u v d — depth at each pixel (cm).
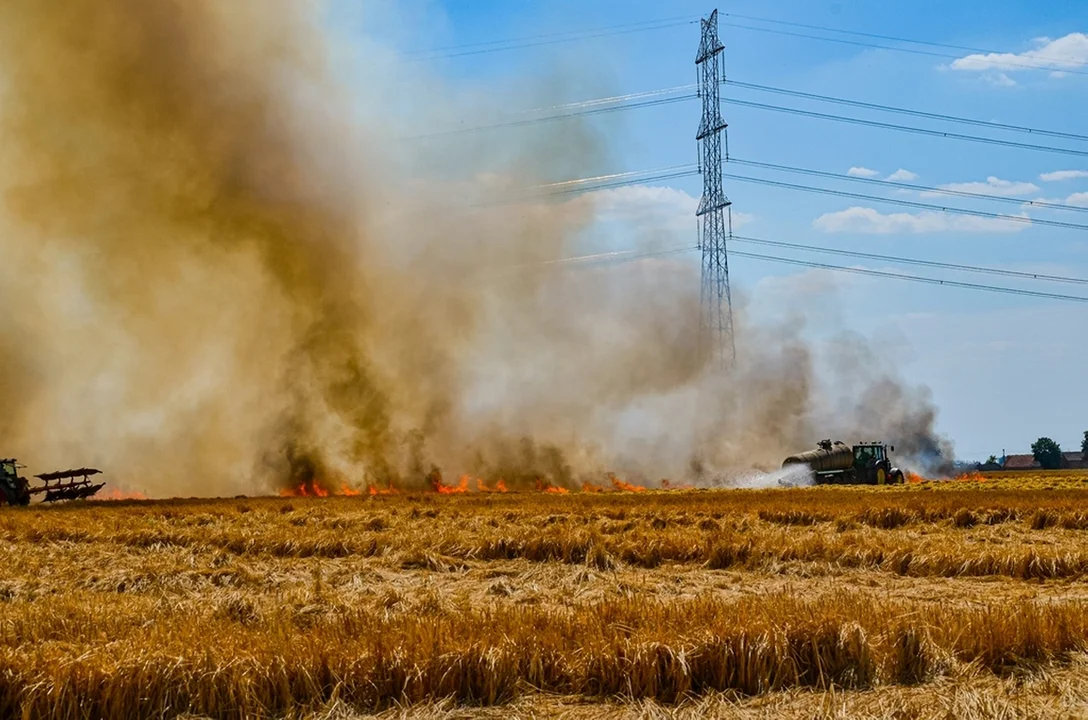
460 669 1002
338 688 971
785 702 972
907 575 1794
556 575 1800
